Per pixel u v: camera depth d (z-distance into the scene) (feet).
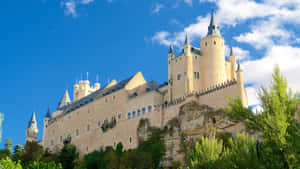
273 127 91.35
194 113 260.21
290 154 88.84
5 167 138.31
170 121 277.03
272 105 94.22
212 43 302.45
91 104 385.70
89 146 363.35
